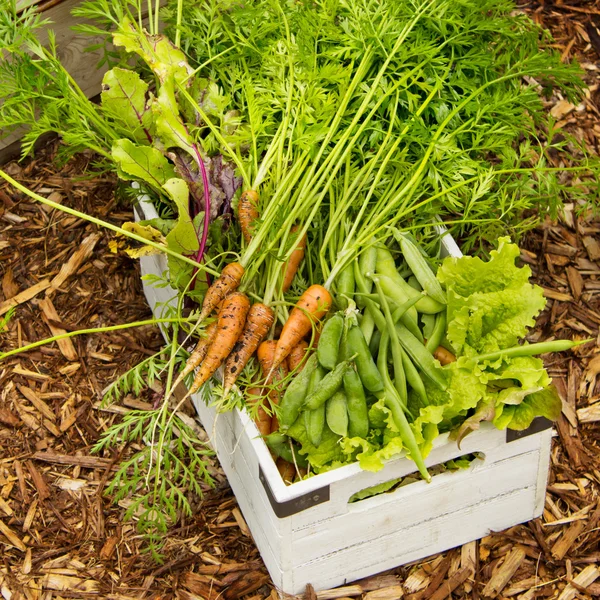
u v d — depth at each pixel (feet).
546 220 6.32
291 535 4.90
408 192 5.34
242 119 5.51
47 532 5.44
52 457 5.64
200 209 5.26
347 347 4.92
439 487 5.02
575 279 6.17
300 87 5.36
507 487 5.17
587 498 5.51
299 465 5.06
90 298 6.09
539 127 6.61
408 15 5.57
